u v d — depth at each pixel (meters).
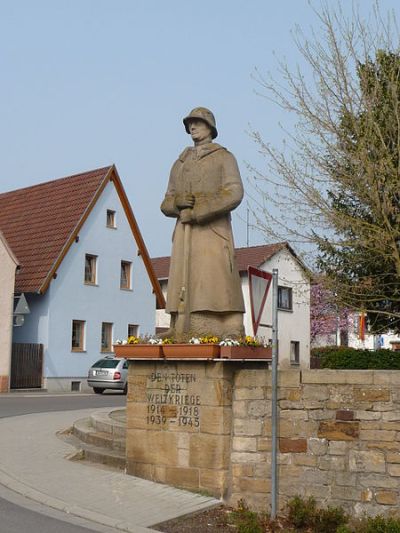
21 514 8.25
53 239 34.69
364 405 8.60
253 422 9.12
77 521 8.07
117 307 36.91
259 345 9.73
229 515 8.41
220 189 9.96
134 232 38.19
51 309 33.19
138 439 9.91
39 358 32.72
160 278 47.94
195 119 10.30
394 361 19.45
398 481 8.37
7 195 41.31
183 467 9.41
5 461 11.29
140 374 9.95
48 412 19.19
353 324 38.53
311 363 44.50
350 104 16.84
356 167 16.47
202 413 9.31
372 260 17.83
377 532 7.60
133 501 8.84
